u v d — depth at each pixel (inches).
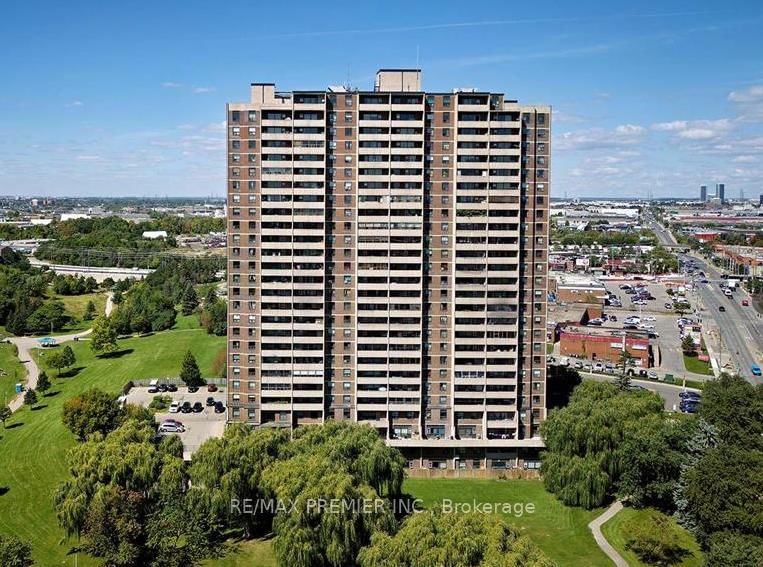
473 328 7135.8
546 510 6230.3
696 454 6018.7
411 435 7229.3
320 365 7116.1
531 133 7106.3
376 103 6973.4
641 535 5319.9
